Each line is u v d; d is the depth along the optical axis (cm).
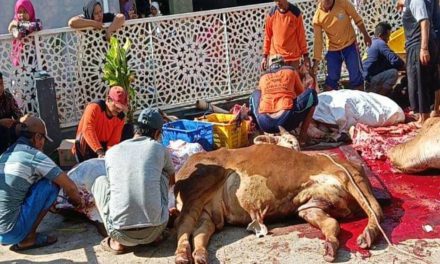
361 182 609
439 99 880
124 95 732
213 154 639
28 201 594
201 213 609
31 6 858
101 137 735
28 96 860
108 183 579
